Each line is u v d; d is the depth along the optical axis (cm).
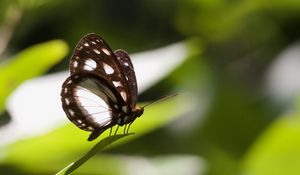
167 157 77
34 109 65
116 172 71
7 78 65
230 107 88
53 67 84
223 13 89
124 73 61
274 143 73
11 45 81
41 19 83
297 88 83
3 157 64
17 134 64
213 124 88
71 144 64
